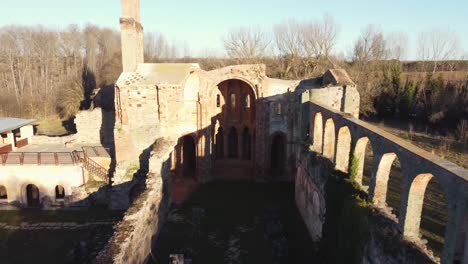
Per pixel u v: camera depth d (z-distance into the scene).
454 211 10.32
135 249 17.17
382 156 14.55
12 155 31.03
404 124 56.56
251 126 34.38
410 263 11.29
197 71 30.91
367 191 16.59
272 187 31.58
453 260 10.45
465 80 56.16
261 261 20.38
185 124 31.69
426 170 11.59
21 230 24.62
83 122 38.03
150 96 28.69
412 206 12.62
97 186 28.67
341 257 16.47
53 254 21.44
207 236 23.22
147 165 29.03
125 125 28.64
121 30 29.58
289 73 64.81
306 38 68.12
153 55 91.31
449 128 50.03
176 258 18.06
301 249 21.36
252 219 25.62
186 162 35.56
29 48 92.06
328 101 27.28
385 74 62.84
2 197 30.53
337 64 66.44
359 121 17.50
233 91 34.66
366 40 74.25
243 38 71.06
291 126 31.95
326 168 19.75
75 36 97.69
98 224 25.48
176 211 26.75
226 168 34.97
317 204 21.27
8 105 67.44
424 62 80.62
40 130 55.69
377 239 13.14
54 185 28.83
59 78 80.75
